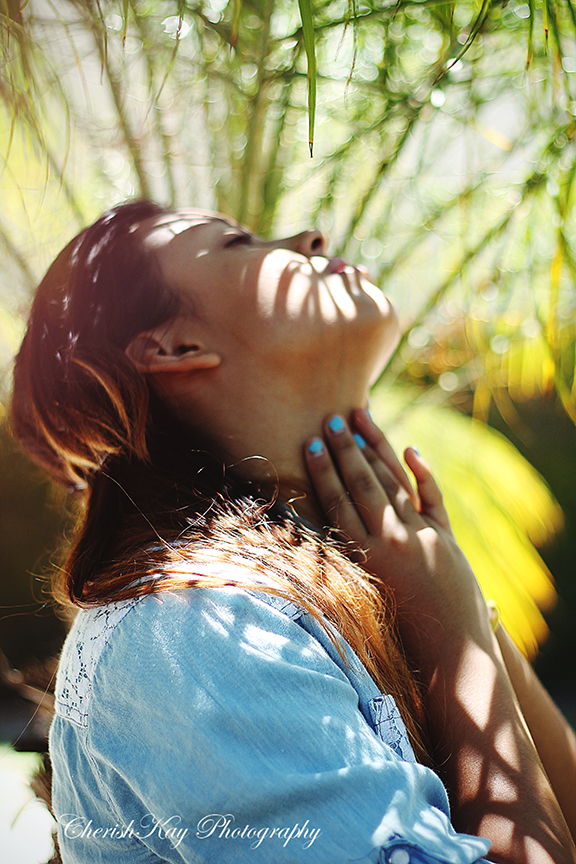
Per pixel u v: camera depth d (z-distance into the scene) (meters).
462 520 1.23
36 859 1.40
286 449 0.60
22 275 0.98
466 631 0.56
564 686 4.32
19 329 0.98
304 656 0.43
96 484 0.59
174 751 0.39
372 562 0.59
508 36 0.92
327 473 0.60
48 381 0.60
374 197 1.17
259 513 0.54
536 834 0.45
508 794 0.48
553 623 4.37
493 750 0.50
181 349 0.59
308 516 0.61
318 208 1.12
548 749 0.65
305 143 1.21
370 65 1.04
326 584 0.51
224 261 0.59
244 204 1.10
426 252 1.25
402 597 0.58
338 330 0.58
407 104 0.94
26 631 3.50
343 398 0.61
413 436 1.25
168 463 0.58
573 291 1.03
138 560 0.48
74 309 0.60
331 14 0.91
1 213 0.94
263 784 0.36
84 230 0.65
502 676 0.54
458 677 0.54
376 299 0.60
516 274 0.99
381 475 0.62
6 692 3.07
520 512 1.41
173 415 0.60
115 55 0.82
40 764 0.79
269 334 0.57
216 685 0.39
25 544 3.40
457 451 1.27
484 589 1.25
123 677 0.42
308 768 0.38
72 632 0.50
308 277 0.59
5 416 0.82
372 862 0.35
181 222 0.63
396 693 0.51
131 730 0.41
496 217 1.08
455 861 0.36
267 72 0.96
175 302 0.59
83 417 0.58
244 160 1.06
